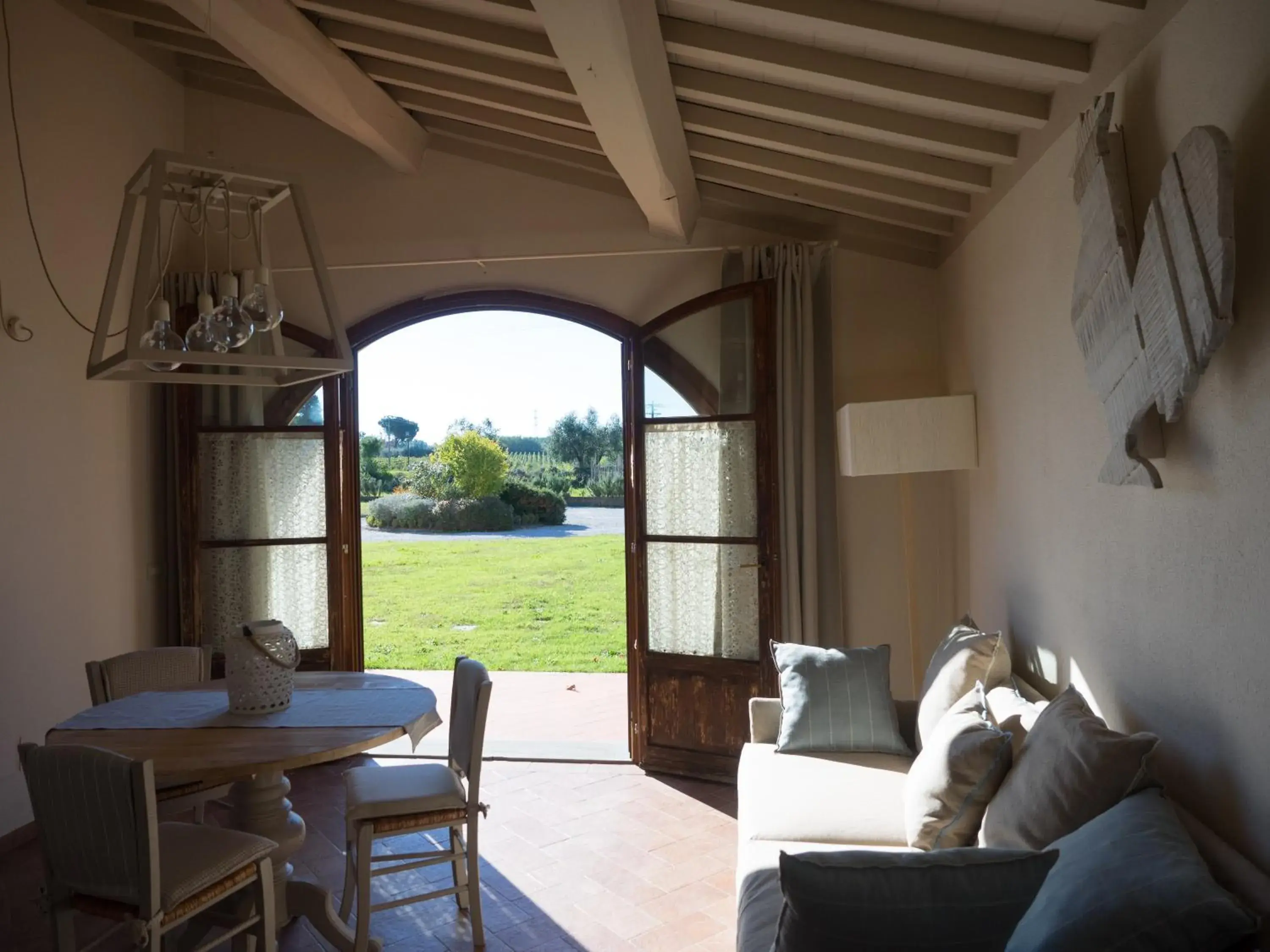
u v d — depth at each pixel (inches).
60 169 180.4
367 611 526.6
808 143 155.1
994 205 149.6
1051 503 125.5
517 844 160.9
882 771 134.2
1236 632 76.7
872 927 63.0
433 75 177.0
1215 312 71.3
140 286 103.0
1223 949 59.6
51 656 174.2
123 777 94.0
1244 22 73.2
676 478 203.2
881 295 202.2
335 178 220.1
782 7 110.2
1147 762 81.9
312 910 124.1
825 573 197.8
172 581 211.2
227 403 213.3
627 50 110.5
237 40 154.1
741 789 132.5
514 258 214.8
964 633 139.3
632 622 207.6
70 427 181.9
